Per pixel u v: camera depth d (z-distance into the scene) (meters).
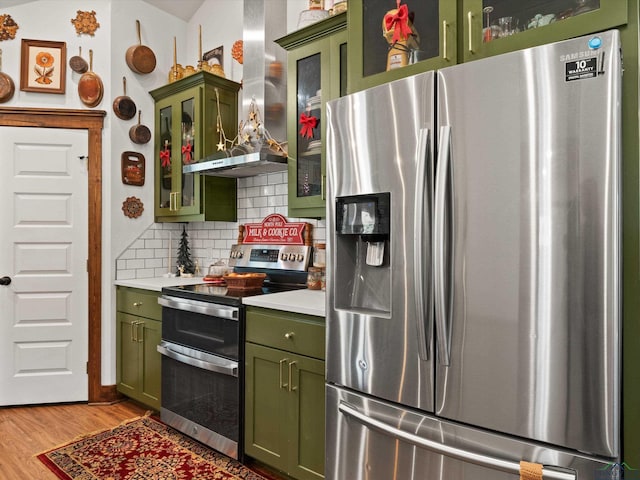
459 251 1.39
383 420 1.58
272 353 2.18
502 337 1.31
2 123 3.19
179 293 2.69
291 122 2.64
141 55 3.45
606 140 1.16
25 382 3.23
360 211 1.65
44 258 3.26
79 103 3.33
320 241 2.88
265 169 2.96
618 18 1.28
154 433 2.78
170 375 2.78
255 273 2.93
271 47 2.95
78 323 3.32
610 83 1.16
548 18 1.47
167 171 3.50
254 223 3.23
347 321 1.70
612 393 1.16
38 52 3.26
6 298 3.20
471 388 1.36
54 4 3.29
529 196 1.27
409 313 1.51
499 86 1.32
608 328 1.16
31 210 3.24
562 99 1.22
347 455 1.71
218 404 2.43
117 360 3.34
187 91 3.29
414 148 1.49
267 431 2.22
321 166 2.46
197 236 3.74
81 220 3.33
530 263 1.27
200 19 3.67
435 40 1.74
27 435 2.75
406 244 1.51
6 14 3.20
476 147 1.36
